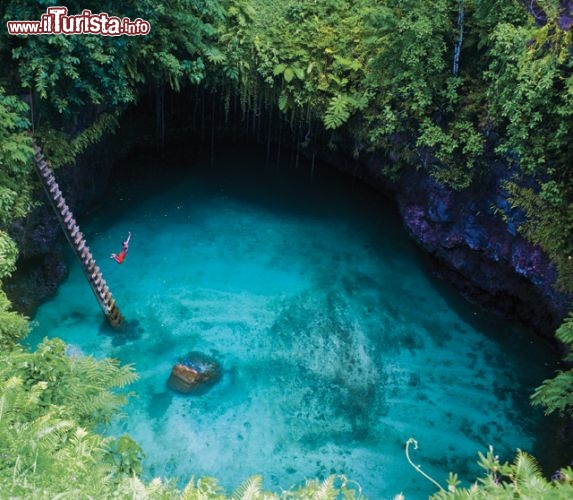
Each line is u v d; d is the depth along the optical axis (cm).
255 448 1073
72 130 1362
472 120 1263
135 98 1495
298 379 1209
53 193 1141
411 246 1573
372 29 1359
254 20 1490
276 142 1883
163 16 1347
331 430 1115
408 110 1328
